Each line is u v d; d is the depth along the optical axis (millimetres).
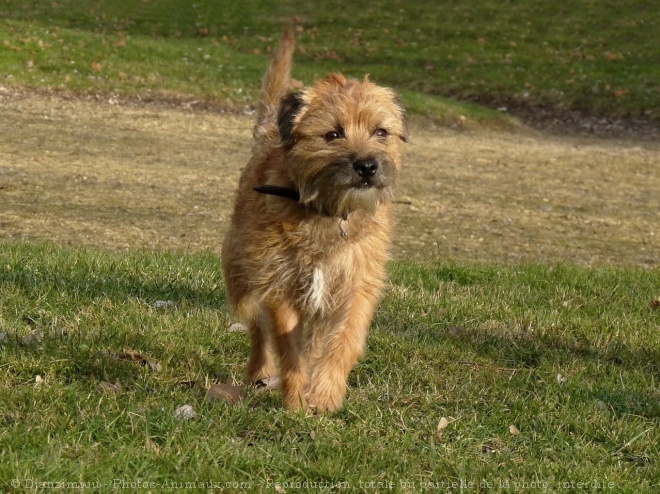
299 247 7336
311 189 7207
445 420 7168
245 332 9141
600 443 7223
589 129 33031
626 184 24125
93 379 7375
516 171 25000
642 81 37438
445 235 17266
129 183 19359
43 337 8219
